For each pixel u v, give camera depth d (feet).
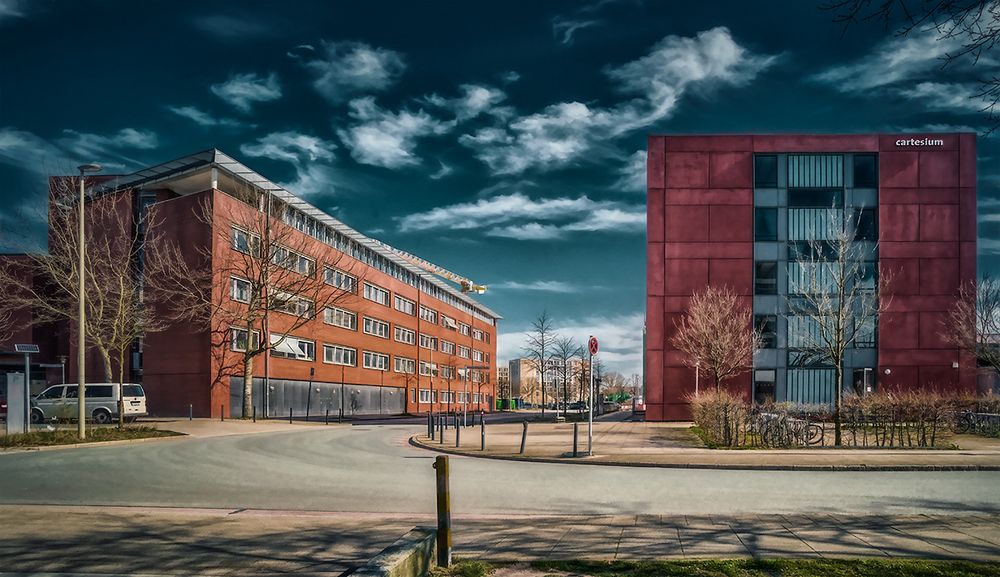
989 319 125.80
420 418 185.57
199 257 141.79
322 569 22.38
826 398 133.59
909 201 135.54
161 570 22.17
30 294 175.94
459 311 313.94
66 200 132.05
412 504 36.35
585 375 240.12
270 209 143.13
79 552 24.48
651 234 138.51
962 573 18.75
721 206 137.80
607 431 98.78
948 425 78.07
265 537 27.12
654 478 46.47
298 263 167.73
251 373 135.64
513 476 47.83
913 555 21.88
